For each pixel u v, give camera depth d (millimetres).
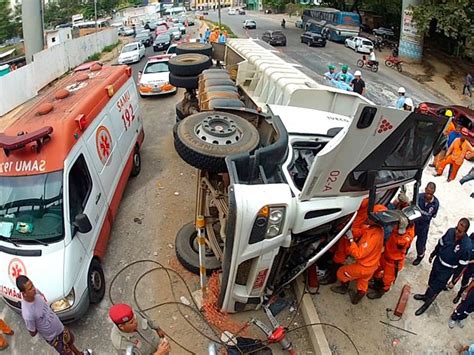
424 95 22125
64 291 5047
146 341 3721
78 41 29078
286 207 4348
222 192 5328
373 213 4727
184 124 5320
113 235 7309
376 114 3979
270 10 76188
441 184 8906
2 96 17031
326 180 4441
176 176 9547
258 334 5223
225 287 4914
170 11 79250
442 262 5035
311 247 5277
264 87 8922
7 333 5336
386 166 4754
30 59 20953
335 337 5090
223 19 63562
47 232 5328
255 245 4445
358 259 4945
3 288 5207
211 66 10906
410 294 5785
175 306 5695
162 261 6613
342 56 30828
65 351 4691
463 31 25953
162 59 17734
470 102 21844
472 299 4926
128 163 8664
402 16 30156
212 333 5277
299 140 5609
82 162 6211
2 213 5477
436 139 4988
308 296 5605
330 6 47844
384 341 5059
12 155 5691
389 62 28250
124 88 9102
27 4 19828
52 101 7301
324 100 7355
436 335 5164
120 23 63094
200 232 5512
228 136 5199
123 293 5973
